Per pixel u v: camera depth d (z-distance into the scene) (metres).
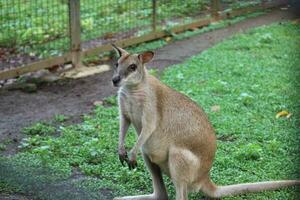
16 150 6.96
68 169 6.33
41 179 6.01
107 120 7.84
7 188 5.88
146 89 5.45
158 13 12.41
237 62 10.39
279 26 12.90
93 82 9.70
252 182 5.98
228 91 8.93
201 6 13.08
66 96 9.04
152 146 5.53
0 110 8.36
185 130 5.43
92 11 11.98
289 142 6.98
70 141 7.09
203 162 5.48
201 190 5.60
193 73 9.78
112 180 6.16
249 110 8.15
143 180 6.12
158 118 5.48
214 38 12.19
